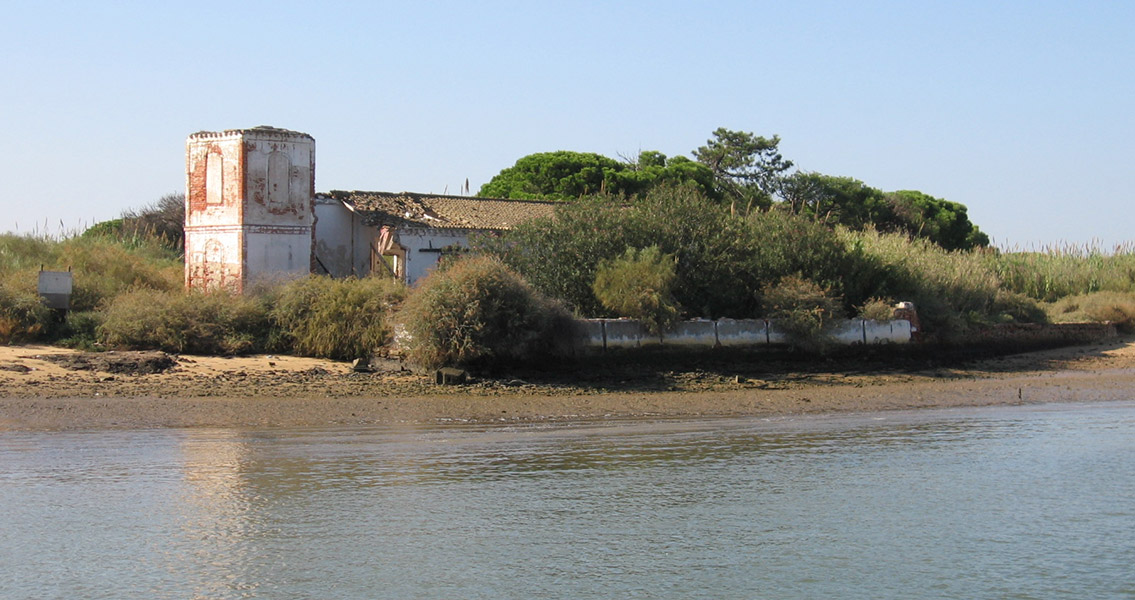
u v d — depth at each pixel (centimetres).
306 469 1484
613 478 1491
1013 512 1341
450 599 973
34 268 2930
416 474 1476
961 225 6844
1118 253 4516
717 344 2681
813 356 2794
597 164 5669
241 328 2580
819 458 1672
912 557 1138
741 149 6856
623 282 2612
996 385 2608
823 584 1044
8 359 2238
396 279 2994
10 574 1006
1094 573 1090
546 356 2498
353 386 2227
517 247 2902
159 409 1905
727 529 1239
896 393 2452
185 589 977
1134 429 1983
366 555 1098
